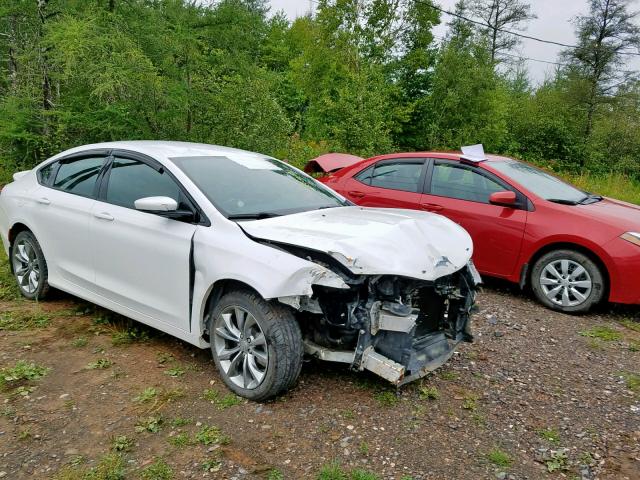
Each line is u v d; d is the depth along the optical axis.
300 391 3.51
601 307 5.62
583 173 20.36
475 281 3.79
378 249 3.20
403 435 3.07
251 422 3.15
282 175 4.51
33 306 4.95
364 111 15.38
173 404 3.33
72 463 2.75
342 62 25.69
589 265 5.22
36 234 4.83
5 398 3.37
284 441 2.98
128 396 3.42
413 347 3.51
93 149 4.68
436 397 3.51
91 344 4.19
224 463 2.78
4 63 12.12
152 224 3.83
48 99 10.04
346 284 3.09
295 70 28.36
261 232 3.38
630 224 5.22
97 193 4.39
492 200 5.69
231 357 3.53
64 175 4.82
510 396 3.60
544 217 5.50
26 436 2.97
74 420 3.15
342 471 2.73
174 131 9.42
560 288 5.40
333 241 3.19
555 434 3.15
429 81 26.14
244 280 3.18
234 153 4.59
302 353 3.30
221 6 10.21
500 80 25.27
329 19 25.80
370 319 3.17
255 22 10.82
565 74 28.61
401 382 3.26
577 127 25.16
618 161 22.47
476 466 2.82
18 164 10.29
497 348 4.42
